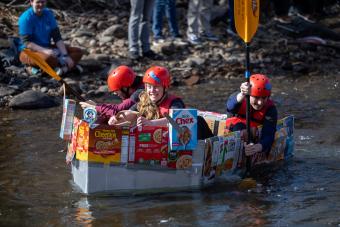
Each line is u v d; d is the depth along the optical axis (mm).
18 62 18234
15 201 10086
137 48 19328
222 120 12055
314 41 22297
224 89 17734
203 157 10336
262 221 9227
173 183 10297
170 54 20047
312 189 10531
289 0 25609
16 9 21875
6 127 14227
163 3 20516
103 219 9336
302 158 12172
